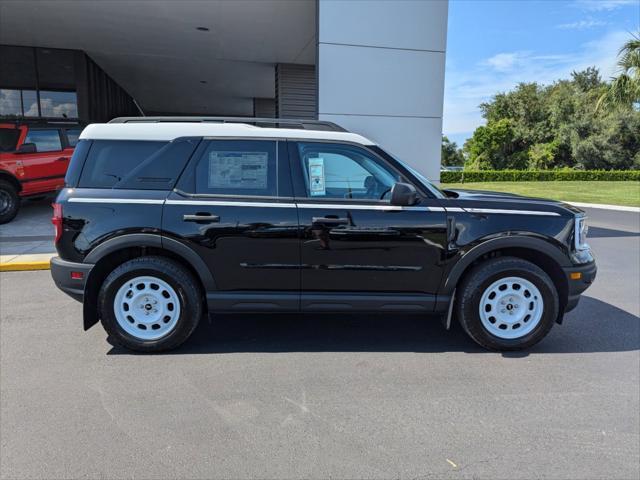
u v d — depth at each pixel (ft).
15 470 7.66
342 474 7.68
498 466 7.93
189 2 29.78
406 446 8.45
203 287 12.58
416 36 27.43
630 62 52.11
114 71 50.21
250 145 12.34
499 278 12.30
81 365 11.62
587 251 12.92
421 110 28.07
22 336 13.46
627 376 11.34
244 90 60.39
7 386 10.48
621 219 44.88
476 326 12.45
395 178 12.57
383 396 10.24
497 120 163.84
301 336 13.78
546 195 76.54
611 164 135.03
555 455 8.25
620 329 14.53
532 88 160.66
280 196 12.17
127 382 10.75
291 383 10.79
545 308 12.37
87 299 11.94
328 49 26.61
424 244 12.16
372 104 27.45
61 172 33.76
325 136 12.55
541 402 10.07
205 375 11.14
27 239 26.53
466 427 9.09
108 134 12.30
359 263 12.18
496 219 12.23
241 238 11.96
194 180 12.14
